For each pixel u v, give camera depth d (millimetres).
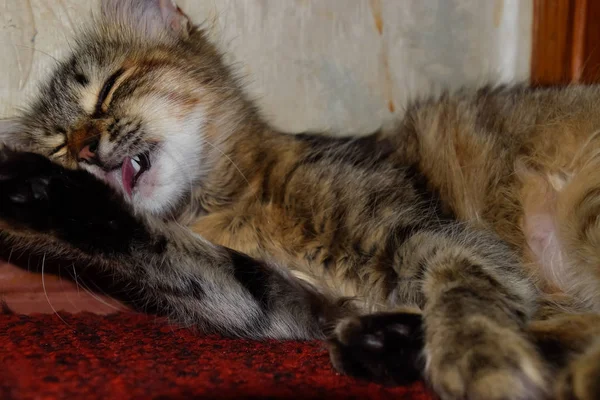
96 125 473
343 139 512
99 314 494
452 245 419
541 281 454
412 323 369
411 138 513
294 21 566
